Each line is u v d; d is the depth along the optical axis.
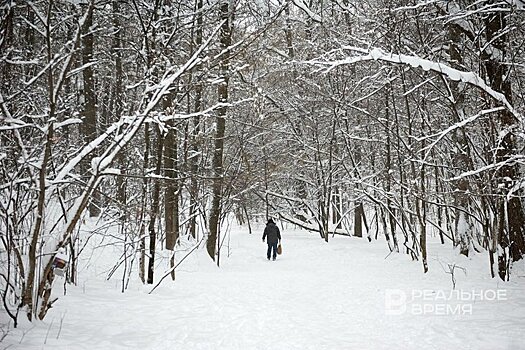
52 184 6.17
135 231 10.31
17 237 6.23
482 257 13.91
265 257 17.52
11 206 7.30
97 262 11.67
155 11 9.77
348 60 8.55
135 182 14.70
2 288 7.23
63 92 11.48
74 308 7.29
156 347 5.79
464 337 6.20
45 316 6.64
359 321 7.28
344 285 10.70
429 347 5.82
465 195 11.52
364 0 14.16
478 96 11.90
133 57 13.30
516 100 11.25
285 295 9.57
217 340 6.15
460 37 12.18
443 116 14.73
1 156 6.03
